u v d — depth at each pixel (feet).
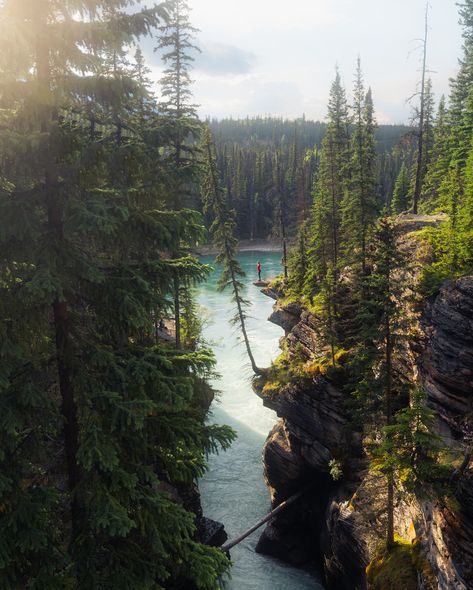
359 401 62.75
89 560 28.07
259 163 419.74
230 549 88.58
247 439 120.06
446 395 54.19
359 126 131.64
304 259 144.77
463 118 136.98
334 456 82.12
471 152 78.74
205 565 30.86
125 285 28.86
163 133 29.50
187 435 31.19
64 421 29.76
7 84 24.88
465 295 53.72
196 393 51.37
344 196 125.39
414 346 63.82
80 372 28.68
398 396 60.90
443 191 111.65
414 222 94.27
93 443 26.09
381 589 53.11
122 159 27.50
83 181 28.25
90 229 24.93
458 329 52.90
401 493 53.01
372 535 63.93
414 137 118.21
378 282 56.13
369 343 62.75
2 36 23.30
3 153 24.94
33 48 26.40
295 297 140.77
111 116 29.50
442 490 44.86
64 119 29.35
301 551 87.76
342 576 72.95
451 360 53.26
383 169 392.06
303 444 89.51
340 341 90.89
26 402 25.18
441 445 53.21
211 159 116.78
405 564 53.57
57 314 29.48
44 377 28.50
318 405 85.40
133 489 27.20
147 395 29.35
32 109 26.63
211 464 110.83
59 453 33.78
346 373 83.61
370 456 73.26
